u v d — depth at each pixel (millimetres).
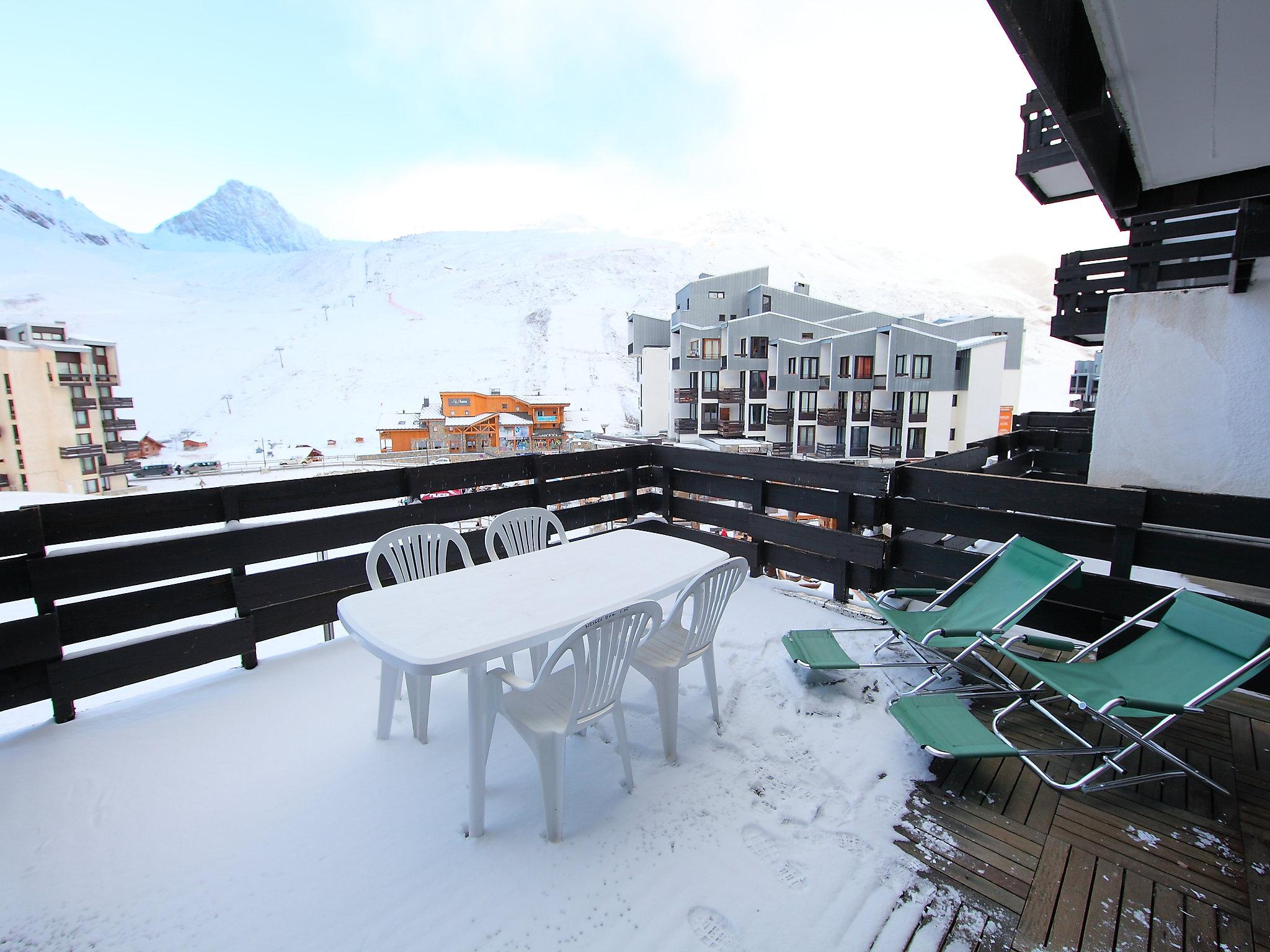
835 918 1431
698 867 1598
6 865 1619
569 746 2166
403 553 2533
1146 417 3340
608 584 2174
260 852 1663
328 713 2412
